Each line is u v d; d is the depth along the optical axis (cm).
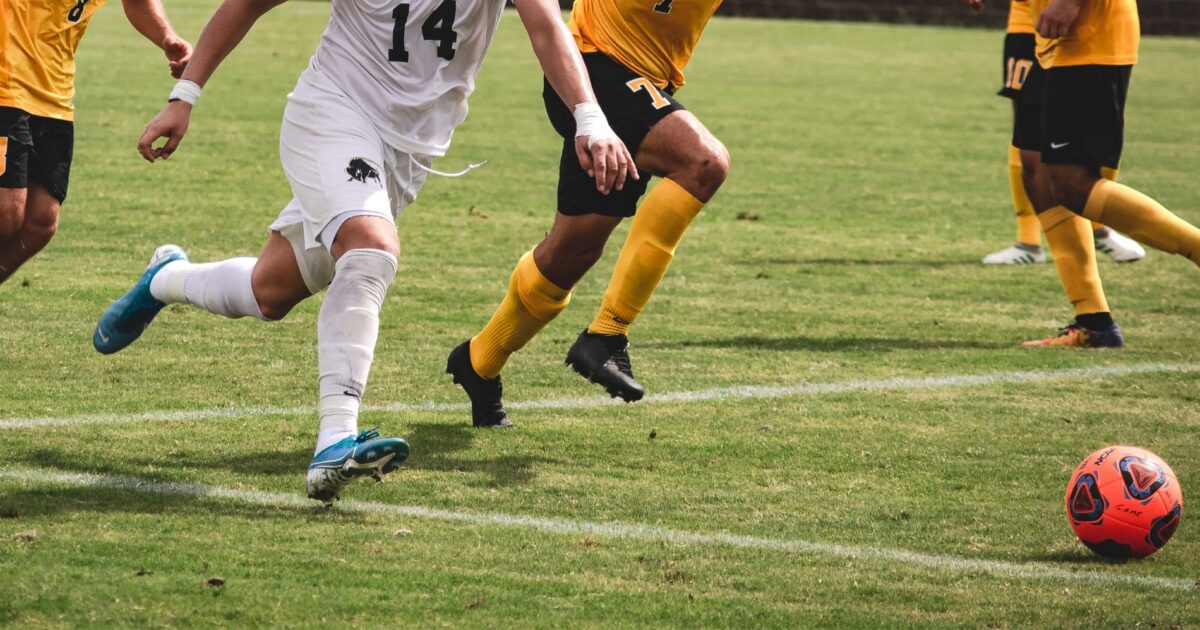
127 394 2080
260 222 3566
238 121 5369
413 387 2222
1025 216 3566
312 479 1546
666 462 1869
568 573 1427
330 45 1719
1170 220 2512
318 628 1254
